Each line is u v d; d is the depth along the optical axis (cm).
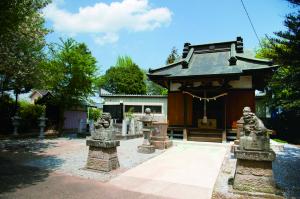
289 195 541
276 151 1220
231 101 1540
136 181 646
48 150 1109
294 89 918
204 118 1497
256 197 533
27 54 1069
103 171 722
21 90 1595
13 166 775
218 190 578
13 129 1617
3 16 618
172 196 539
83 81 1656
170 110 1667
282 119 2042
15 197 498
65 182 615
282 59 840
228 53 1738
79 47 1733
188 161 917
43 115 1557
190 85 1580
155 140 1213
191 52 1797
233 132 1458
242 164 573
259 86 1889
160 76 1599
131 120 1736
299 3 802
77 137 1670
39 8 1027
